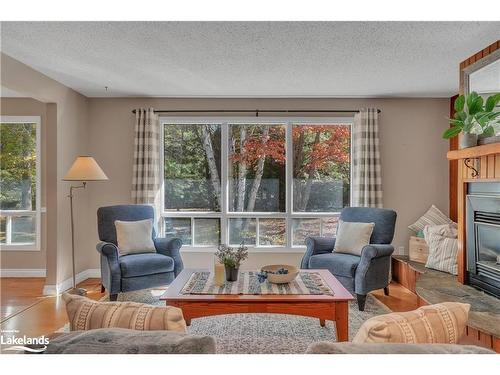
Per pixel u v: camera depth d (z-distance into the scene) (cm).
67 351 94
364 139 505
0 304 400
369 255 377
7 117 523
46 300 414
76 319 117
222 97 518
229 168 527
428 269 418
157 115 516
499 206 292
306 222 526
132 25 287
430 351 95
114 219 441
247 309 265
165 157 525
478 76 329
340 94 500
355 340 111
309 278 321
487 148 291
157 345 95
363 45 327
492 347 233
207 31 298
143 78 429
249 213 524
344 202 523
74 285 423
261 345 291
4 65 351
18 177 527
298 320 348
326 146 523
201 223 526
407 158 520
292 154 524
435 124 520
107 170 524
